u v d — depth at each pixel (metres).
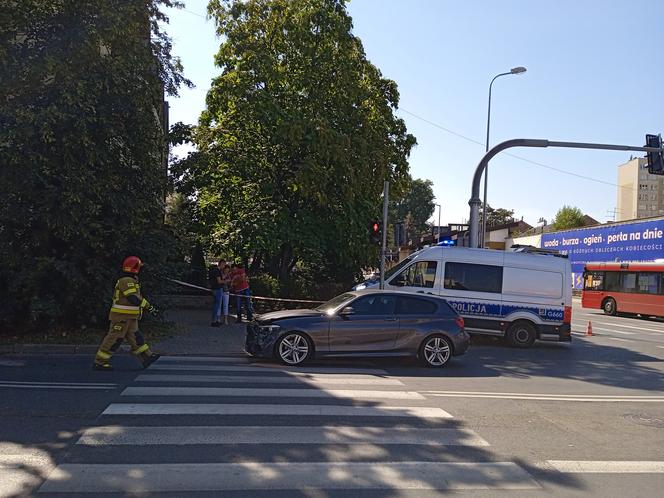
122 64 11.73
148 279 13.03
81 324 12.41
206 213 21.20
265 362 10.66
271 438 5.91
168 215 21.08
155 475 4.81
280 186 20.88
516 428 6.71
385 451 5.65
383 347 10.63
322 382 8.88
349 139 19.92
